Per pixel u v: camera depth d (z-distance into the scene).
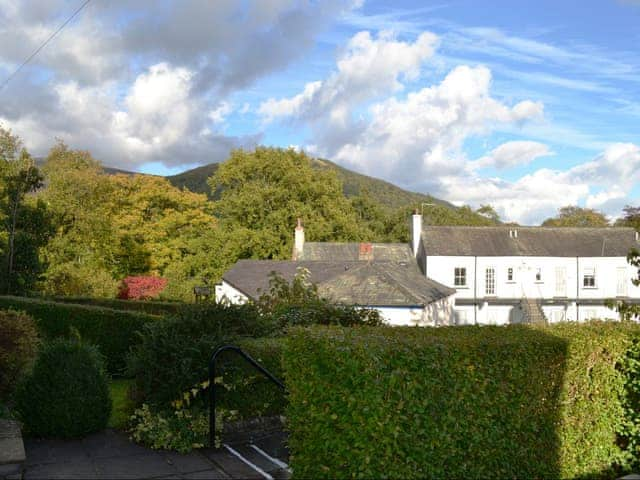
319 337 6.01
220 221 56.06
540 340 6.91
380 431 5.42
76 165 45.59
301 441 6.38
